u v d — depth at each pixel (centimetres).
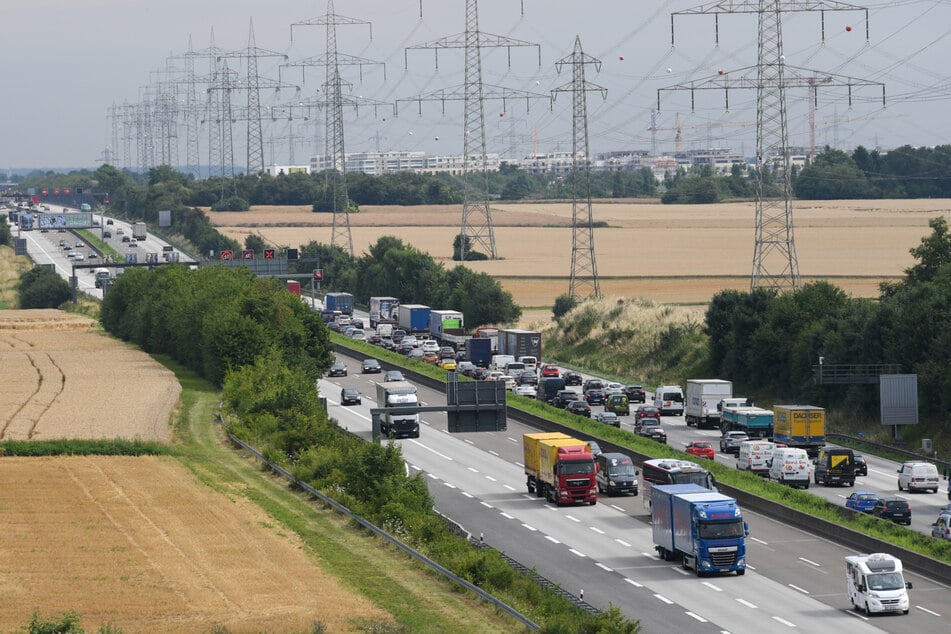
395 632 19375
